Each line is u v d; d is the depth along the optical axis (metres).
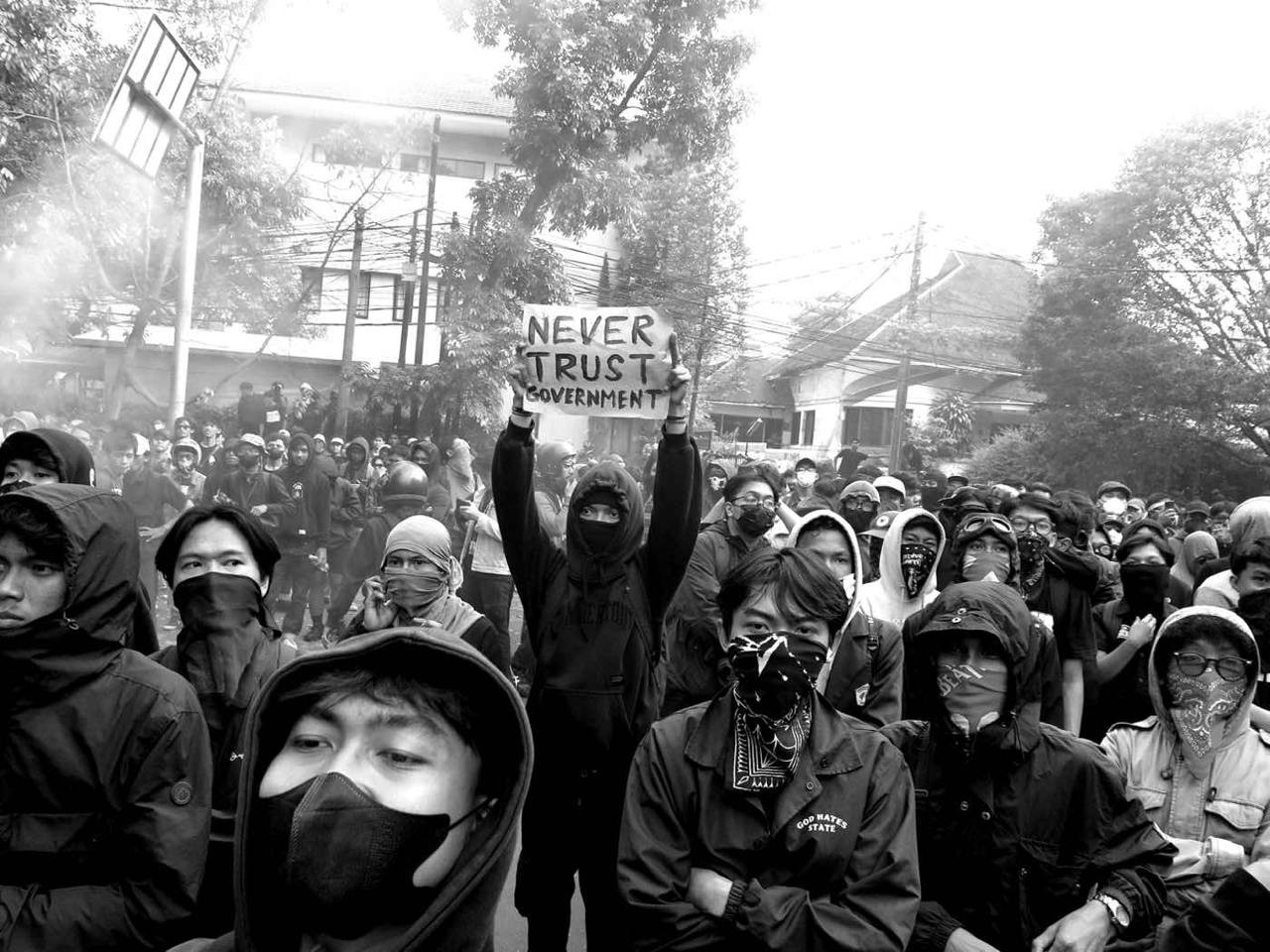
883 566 5.47
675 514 4.08
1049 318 33.19
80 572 2.44
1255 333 30.98
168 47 11.11
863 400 47.06
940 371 44.84
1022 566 5.36
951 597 2.97
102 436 14.55
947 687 2.90
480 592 8.63
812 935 2.43
